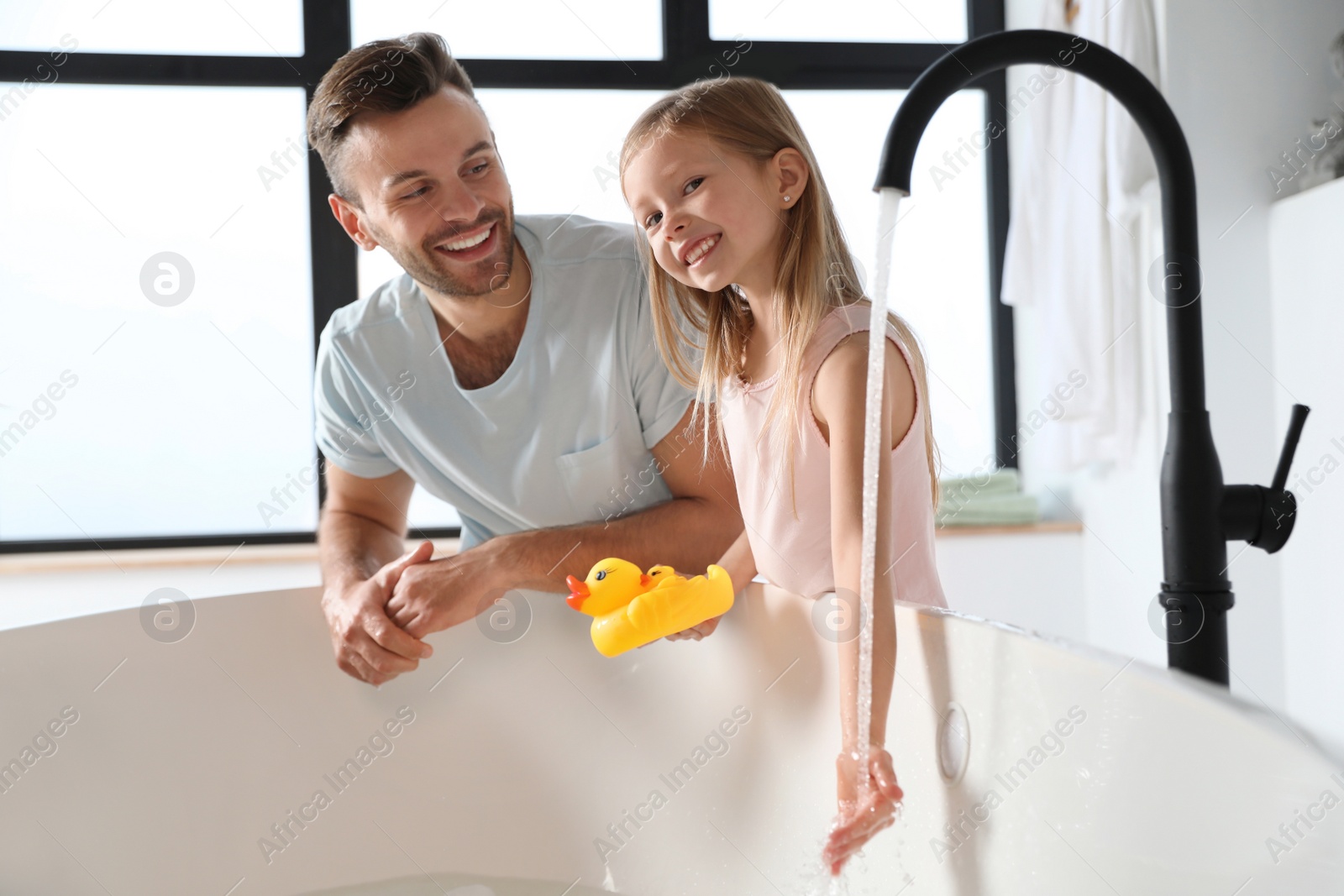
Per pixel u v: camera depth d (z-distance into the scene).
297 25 2.08
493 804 1.17
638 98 2.14
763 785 1.03
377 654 1.10
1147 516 1.83
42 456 2.05
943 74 0.59
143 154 2.05
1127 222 1.82
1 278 2.02
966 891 0.82
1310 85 1.77
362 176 1.07
